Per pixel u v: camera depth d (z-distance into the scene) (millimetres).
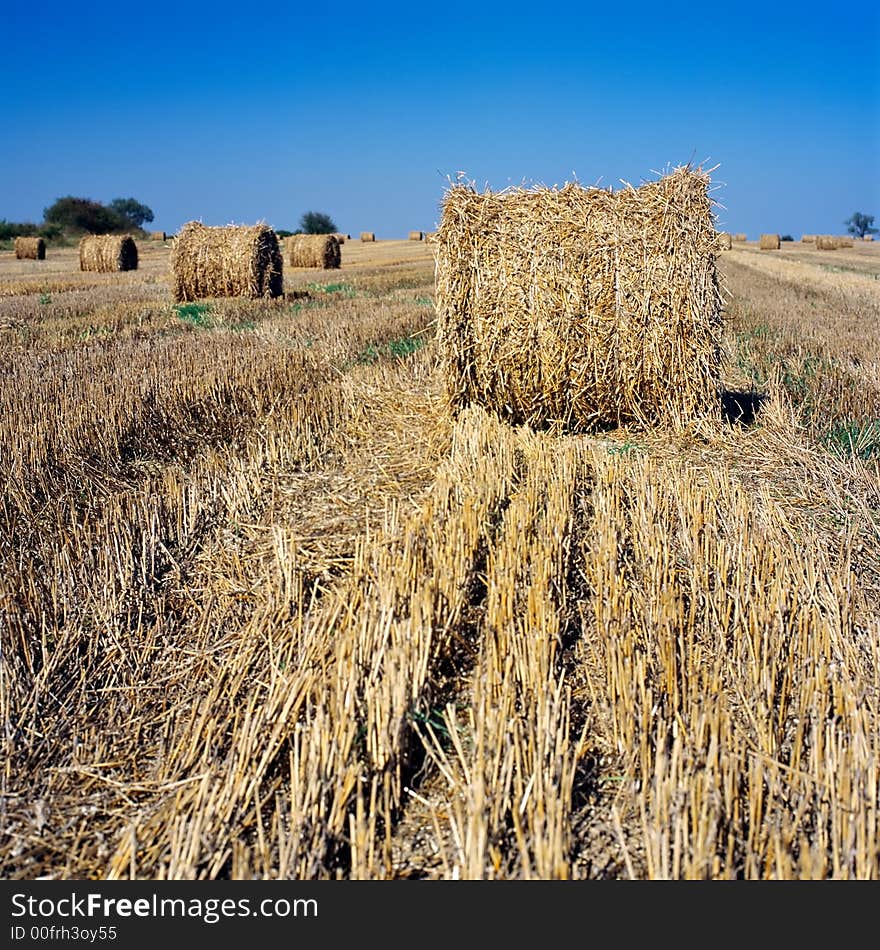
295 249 35875
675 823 3062
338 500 7141
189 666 4684
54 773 3883
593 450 8414
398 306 18688
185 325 15820
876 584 5527
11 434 7898
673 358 9117
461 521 5758
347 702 3748
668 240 8938
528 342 9188
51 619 5078
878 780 3418
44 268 35562
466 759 3822
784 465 8094
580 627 4961
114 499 6750
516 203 9102
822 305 21344
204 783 3525
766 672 4156
